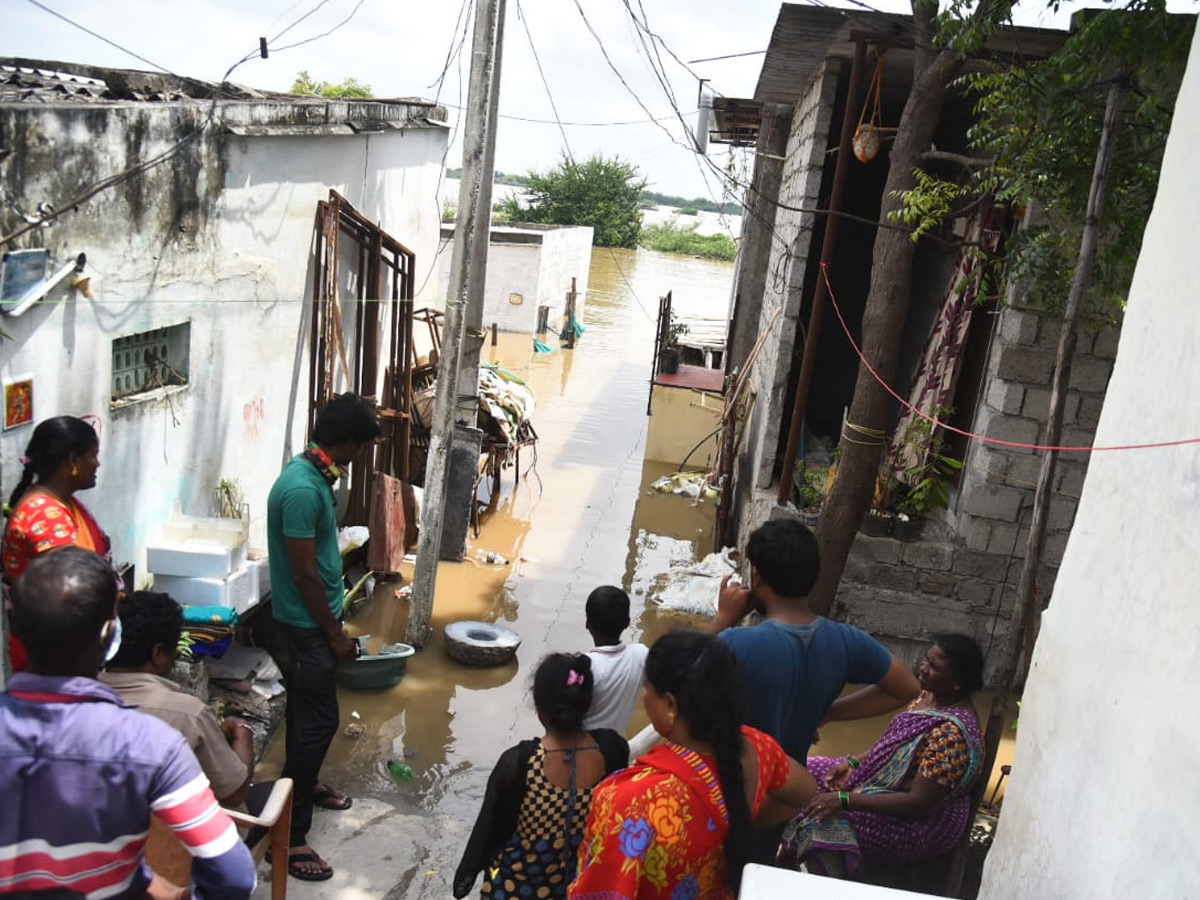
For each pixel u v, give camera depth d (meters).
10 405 4.18
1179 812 2.02
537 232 23.95
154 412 5.47
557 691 3.20
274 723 5.85
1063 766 2.59
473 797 5.50
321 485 4.64
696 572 9.41
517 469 12.02
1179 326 2.41
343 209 7.74
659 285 40.22
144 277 5.19
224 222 6.06
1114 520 2.56
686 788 2.20
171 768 2.07
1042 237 5.98
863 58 6.76
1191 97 2.52
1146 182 5.27
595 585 9.12
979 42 5.22
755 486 9.39
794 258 8.75
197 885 2.17
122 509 5.23
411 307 9.38
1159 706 2.18
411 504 9.16
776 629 2.98
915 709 3.81
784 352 8.94
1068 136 5.34
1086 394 7.03
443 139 10.87
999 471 7.25
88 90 5.57
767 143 12.29
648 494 12.29
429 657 7.23
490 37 6.72
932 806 3.53
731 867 2.22
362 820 5.12
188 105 5.43
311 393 7.70
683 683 2.25
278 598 4.65
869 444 6.17
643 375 20.81
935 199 5.89
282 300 7.04
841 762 3.74
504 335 24.11
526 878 3.22
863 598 7.64
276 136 6.50
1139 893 2.11
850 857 3.59
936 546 7.50
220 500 6.40
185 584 5.48
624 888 2.13
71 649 2.03
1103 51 5.11
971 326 7.87
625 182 52.12
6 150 4.00
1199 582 2.12
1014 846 2.81
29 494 3.75
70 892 1.91
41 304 4.36
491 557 9.52
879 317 6.07
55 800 1.98
